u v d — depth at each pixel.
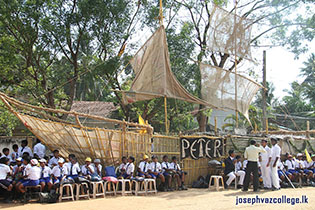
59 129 10.62
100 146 11.11
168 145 13.00
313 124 34.72
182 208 7.48
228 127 30.83
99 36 19.66
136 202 8.62
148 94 17.20
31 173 8.83
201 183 13.01
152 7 21.44
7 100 9.66
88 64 19.91
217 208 7.42
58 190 9.17
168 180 11.73
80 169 9.98
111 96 32.41
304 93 38.59
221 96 20.00
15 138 14.66
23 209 7.55
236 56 20.53
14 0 16.34
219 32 19.72
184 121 25.05
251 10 23.00
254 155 11.01
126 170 10.79
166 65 17.20
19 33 18.38
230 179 12.12
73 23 18.30
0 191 9.15
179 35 21.62
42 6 17.31
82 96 30.64
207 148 13.82
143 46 18.06
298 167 13.63
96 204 8.24
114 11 18.78
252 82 21.34
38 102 18.94
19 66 20.02
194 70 22.50
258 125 28.20
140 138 12.05
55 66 21.20
